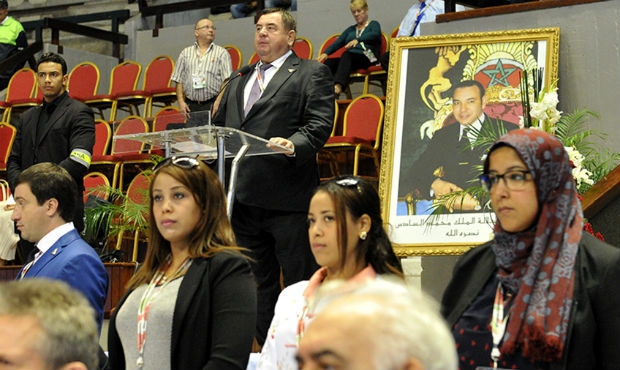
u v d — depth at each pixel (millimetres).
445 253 5328
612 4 5570
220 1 13883
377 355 1413
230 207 4461
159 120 4555
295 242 5316
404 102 5770
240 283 3309
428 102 5723
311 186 5402
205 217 3424
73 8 15984
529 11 5789
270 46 5516
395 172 5621
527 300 2660
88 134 6691
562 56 5668
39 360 2133
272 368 3316
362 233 3410
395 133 5715
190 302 3275
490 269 2854
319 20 12625
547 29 5609
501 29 5855
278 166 5305
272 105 5414
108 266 6715
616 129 5492
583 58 5621
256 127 5430
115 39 14477
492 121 5539
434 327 1455
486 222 5301
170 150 4555
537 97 5176
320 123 5305
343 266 3393
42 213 4125
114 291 6699
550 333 2588
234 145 4664
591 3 5625
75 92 12602
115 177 10203
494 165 2766
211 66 11180
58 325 2150
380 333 1422
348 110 9547
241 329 3227
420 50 5859
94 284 3951
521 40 5656
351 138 9023
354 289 1566
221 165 4445
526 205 2705
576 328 2596
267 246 5438
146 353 3277
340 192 3404
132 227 7297
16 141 6902
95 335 2242
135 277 3479
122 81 12656
